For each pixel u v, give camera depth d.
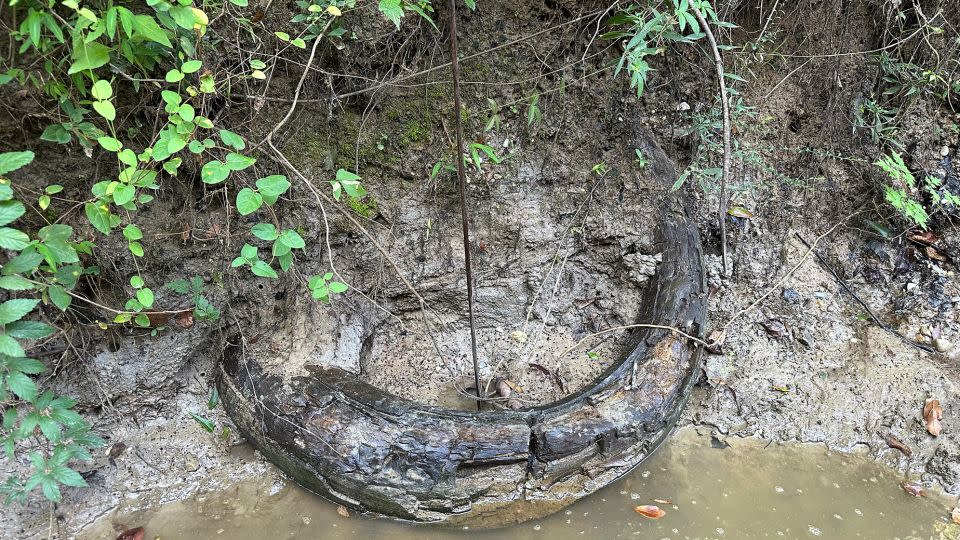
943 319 3.41
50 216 2.33
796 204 3.64
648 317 2.91
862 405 3.09
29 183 2.27
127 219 2.49
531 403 3.00
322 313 2.87
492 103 2.90
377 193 3.01
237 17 2.36
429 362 3.16
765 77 3.51
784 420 3.05
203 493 2.62
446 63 2.88
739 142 3.51
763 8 3.29
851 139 3.63
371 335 3.11
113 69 2.08
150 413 2.78
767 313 3.40
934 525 2.60
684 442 2.96
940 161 3.65
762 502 2.69
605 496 2.65
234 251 2.76
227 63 2.42
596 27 2.96
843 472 2.85
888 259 3.62
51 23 1.81
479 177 3.10
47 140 2.19
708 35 2.62
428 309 3.23
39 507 2.46
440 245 3.15
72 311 2.51
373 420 2.43
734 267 3.48
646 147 3.25
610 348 3.22
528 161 3.18
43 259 2.10
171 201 2.58
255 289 2.86
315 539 2.45
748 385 3.14
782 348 3.29
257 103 2.47
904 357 3.25
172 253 2.63
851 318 3.44
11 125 2.15
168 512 2.55
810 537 2.53
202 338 2.81
